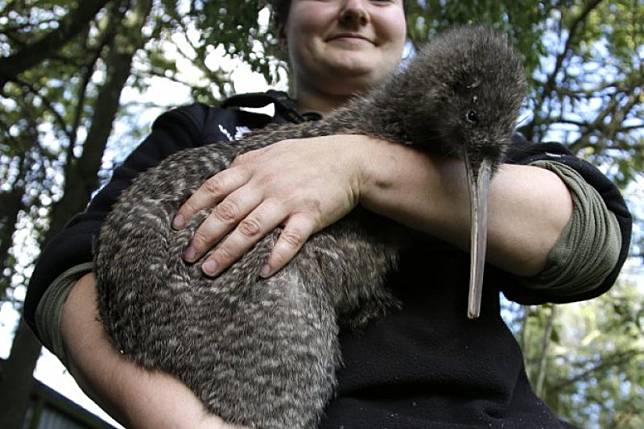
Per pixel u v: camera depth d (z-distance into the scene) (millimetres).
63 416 2844
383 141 904
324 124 962
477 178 873
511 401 852
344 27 1072
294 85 1143
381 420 785
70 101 2900
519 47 1897
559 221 863
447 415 809
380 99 967
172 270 802
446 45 978
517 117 948
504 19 1887
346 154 863
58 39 2406
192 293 795
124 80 2580
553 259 859
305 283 820
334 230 866
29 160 2449
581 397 3270
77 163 2482
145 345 790
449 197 867
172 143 1002
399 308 862
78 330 844
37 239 2439
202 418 762
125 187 962
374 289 866
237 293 793
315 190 835
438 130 911
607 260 876
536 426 826
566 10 2350
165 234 824
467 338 849
